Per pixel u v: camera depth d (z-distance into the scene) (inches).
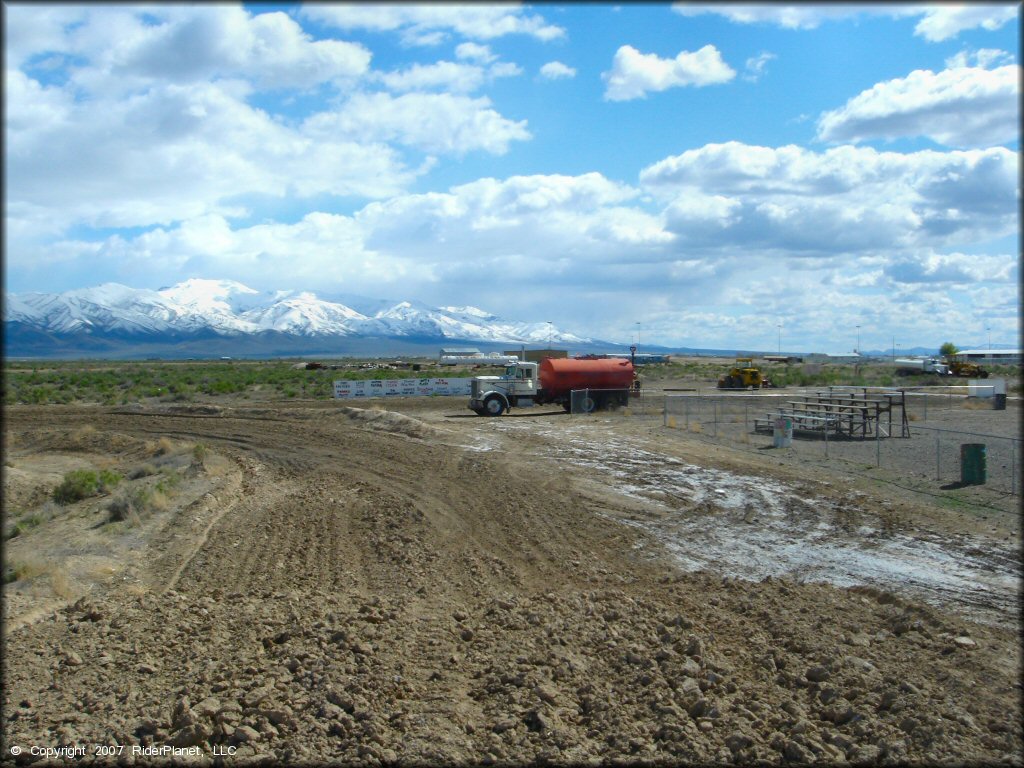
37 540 716.7
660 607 483.5
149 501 818.2
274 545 677.9
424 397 2475.4
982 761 293.7
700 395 2358.5
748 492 842.8
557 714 344.5
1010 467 939.3
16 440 1539.1
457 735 326.3
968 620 453.4
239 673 385.1
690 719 338.0
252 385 3115.2
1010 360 5644.7
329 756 311.7
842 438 1268.5
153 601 510.3
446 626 456.4
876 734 316.2
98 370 5255.9
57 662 404.8
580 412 1850.4
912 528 668.1
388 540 682.8
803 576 555.8
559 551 634.8
